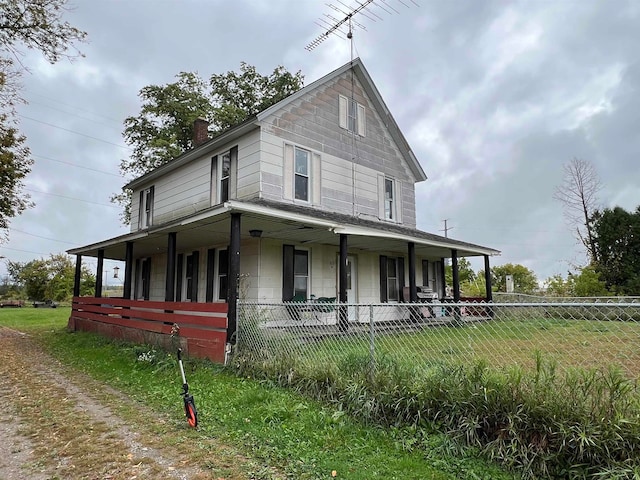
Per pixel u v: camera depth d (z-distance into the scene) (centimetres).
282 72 2633
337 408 459
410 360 469
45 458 369
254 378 617
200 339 787
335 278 1277
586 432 287
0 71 1206
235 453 368
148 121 2417
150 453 373
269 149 1118
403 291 1487
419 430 379
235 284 752
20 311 2981
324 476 319
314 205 1216
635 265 2147
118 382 682
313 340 653
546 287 2464
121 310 1152
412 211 1617
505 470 312
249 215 815
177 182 1439
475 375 372
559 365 392
